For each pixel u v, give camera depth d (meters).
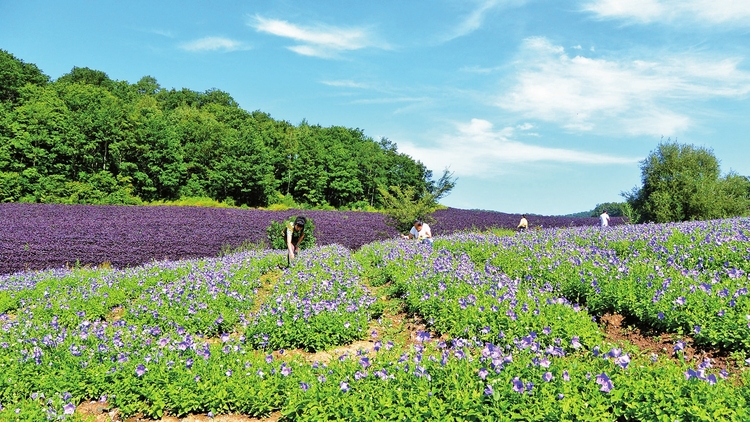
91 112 59.59
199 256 22.38
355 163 74.56
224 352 7.34
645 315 7.93
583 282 9.62
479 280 10.33
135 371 6.64
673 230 14.12
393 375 5.94
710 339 6.83
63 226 27.66
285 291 11.02
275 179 71.50
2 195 44.50
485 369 5.64
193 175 64.88
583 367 5.77
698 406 4.81
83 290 12.28
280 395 6.26
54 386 6.70
